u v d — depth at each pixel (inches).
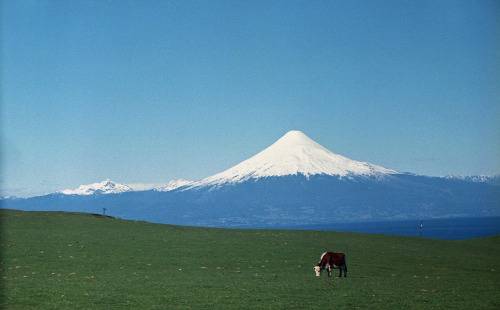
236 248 2319.1
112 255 1990.7
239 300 1110.4
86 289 1238.9
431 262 2206.0
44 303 1052.5
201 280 1444.4
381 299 1139.3
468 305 1075.3
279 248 2381.9
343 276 1615.4
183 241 2484.0
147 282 1384.1
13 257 1856.5
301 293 1216.2
